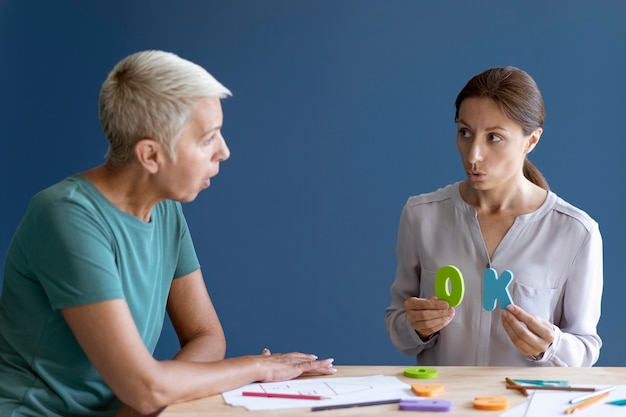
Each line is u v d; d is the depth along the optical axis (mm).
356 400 1445
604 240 3033
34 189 3250
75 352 1524
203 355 1714
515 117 1761
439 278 1771
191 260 1779
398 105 3105
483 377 1594
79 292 1428
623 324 3027
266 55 3150
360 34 3109
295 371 1600
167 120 1455
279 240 3186
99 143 3234
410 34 3084
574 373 1622
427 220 2006
